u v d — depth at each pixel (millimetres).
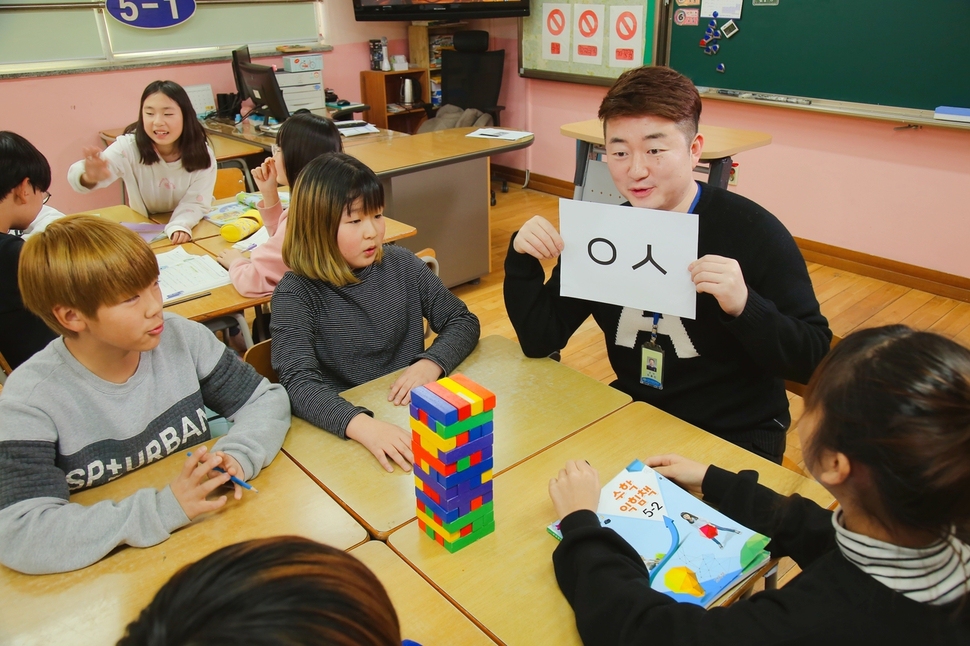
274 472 1162
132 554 976
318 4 5184
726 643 674
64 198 4402
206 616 365
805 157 3924
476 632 828
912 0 3258
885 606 612
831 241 3969
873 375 605
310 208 1463
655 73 1269
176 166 2730
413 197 3400
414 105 5586
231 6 4773
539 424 1277
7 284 1840
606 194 3170
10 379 1080
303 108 4520
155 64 4508
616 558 851
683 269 1205
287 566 400
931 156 3439
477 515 967
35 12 4039
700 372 1439
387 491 1107
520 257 1488
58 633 847
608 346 1565
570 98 5227
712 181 2773
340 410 1278
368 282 1583
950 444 559
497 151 3518
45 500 1009
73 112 4293
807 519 929
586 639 796
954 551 594
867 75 3523
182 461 1194
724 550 929
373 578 437
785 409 1494
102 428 1137
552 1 5012
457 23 5750
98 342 1091
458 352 1519
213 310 1911
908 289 3689
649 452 1187
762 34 3875
